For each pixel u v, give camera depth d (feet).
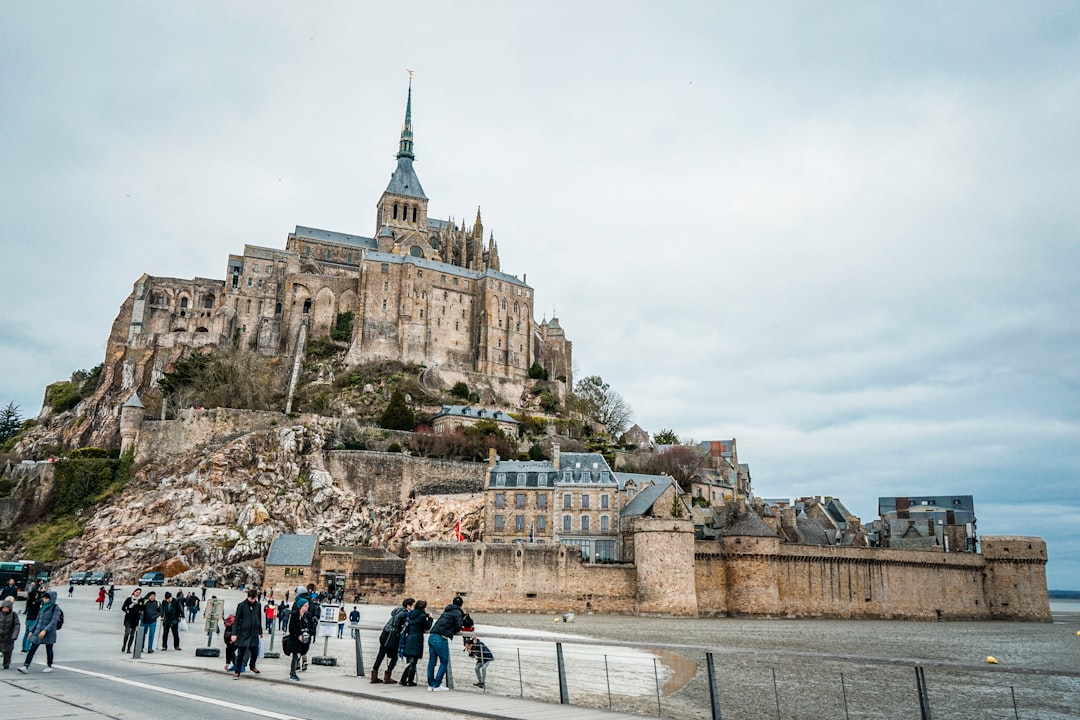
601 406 609.83
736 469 560.61
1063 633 294.66
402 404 479.00
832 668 165.37
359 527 375.04
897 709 123.95
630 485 361.92
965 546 425.28
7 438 572.51
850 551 338.13
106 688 84.12
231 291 594.24
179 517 361.51
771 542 314.96
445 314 609.01
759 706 120.88
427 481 405.18
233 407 479.00
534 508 331.77
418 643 92.07
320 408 499.51
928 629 289.12
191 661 111.04
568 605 289.53
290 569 297.94
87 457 432.66
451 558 293.02
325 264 643.45
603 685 131.23
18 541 377.71
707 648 83.15
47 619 95.66
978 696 139.64
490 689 107.45
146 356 549.95
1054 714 125.29
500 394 590.96
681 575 290.56
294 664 96.48
